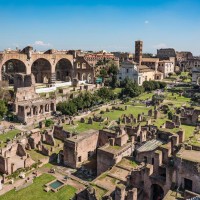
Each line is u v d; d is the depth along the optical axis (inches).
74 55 7081.7
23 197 1932.8
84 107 4579.2
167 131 2171.5
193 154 1624.0
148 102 5054.1
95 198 1579.7
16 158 2475.4
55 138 3041.3
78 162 2449.6
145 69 7701.8
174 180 1582.2
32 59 5880.9
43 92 5231.3
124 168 1978.3
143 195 1710.1
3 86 5103.3
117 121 3656.5
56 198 1914.4
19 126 3686.0
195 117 2559.1
